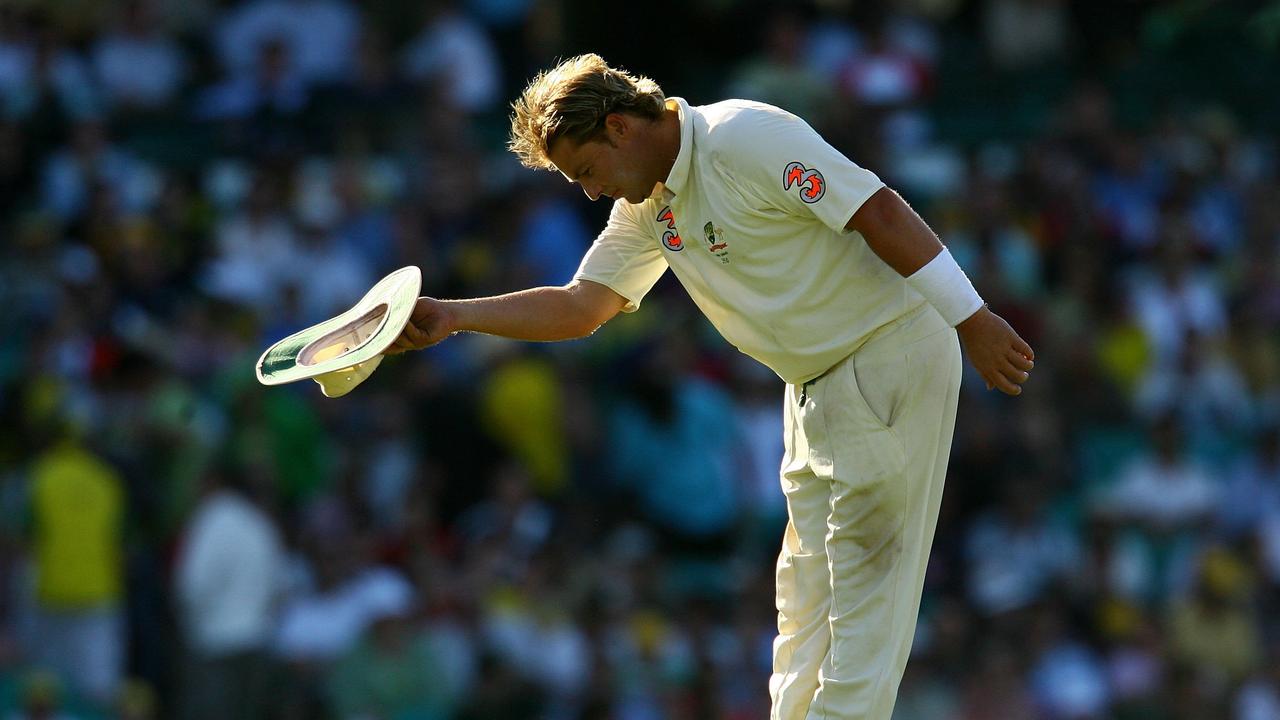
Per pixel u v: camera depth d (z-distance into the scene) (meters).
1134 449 41.91
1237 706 38.66
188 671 33.78
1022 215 45.91
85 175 43.28
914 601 15.43
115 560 34.88
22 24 45.34
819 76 46.50
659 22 51.41
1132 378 43.41
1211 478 42.56
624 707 35.00
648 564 36.69
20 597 34.94
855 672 15.20
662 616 36.31
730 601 37.22
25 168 43.97
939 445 15.28
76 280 39.53
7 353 40.06
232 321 39.31
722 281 15.31
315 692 34.75
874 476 15.09
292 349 15.67
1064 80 49.94
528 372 38.72
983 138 49.09
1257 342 45.62
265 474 35.16
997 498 39.66
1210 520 41.28
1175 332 44.59
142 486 35.41
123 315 39.81
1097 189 47.12
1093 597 38.97
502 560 36.22
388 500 37.47
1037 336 42.50
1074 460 41.41
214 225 43.25
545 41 49.28
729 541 38.19
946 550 39.28
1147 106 50.50
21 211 43.53
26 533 34.97
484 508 38.50
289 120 45.53
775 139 14.51
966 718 36.22
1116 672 38.00
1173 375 44.09
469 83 46.62
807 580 15.94
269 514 35.09
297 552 35.88
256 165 43.62
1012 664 36.50
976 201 44.84
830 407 15.22
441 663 34.81
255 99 45.78
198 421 35.75
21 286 40.62
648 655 35.59
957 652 37.06
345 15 47.12
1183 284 45.28
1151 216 47.09
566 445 38.28
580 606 36.03
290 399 36.94
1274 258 47.38
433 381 39.22
